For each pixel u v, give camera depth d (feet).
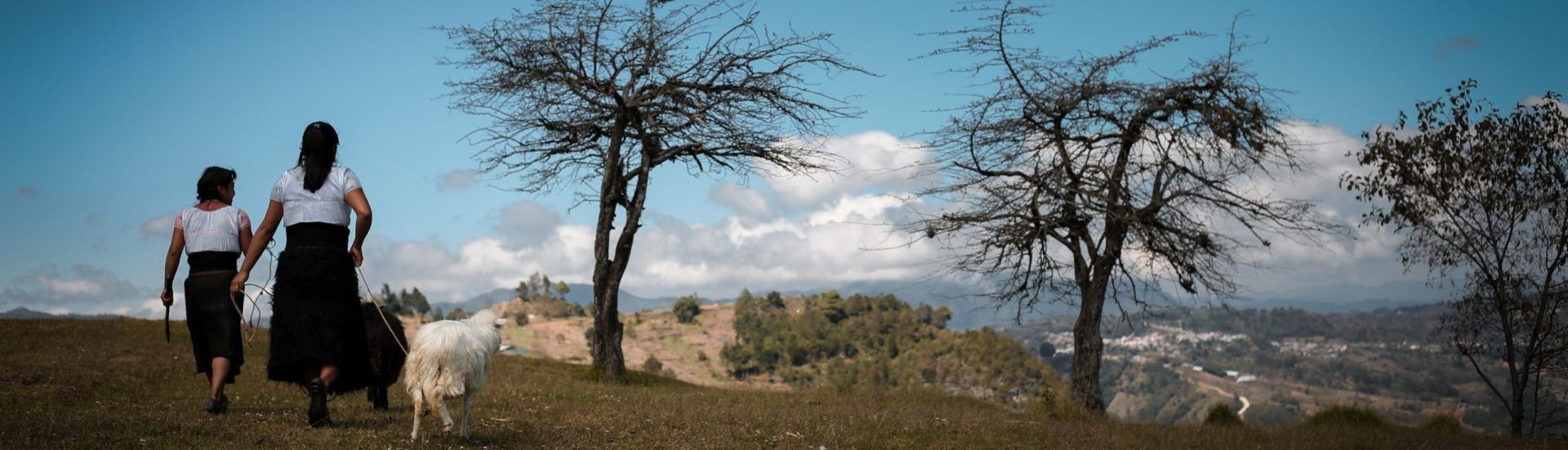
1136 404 385.09
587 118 72.79
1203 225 63.41
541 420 32.86
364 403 39.78
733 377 443.73
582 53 71.67
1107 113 63.87
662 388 66.59
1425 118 68.69
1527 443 50.75
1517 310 67.77
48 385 40.91
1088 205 62.54
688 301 601.62
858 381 371.76
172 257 26.89
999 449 34.42
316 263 23.63
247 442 23.06
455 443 23.85
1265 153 62.75
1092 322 66.03
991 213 65.16
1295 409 288.30
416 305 397.80
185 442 22.75
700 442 28.99
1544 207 66.64
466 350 23.25
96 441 22.08
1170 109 62.69
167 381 47.32
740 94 72.13
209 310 27.04
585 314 590.55
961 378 340.80
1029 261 67.56
